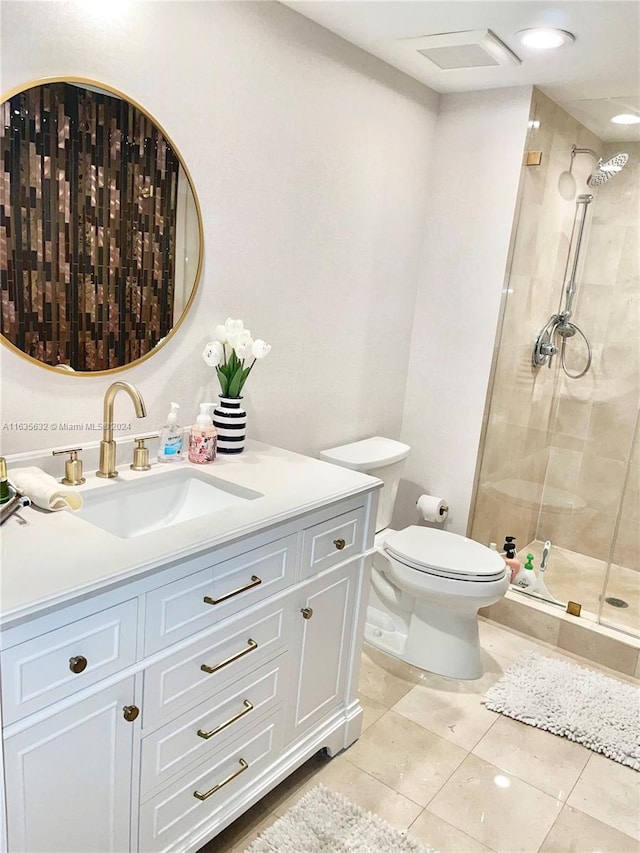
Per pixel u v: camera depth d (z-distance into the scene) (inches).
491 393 112.7
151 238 69.0
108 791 51.0
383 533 106.3
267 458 77.8
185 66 68.4
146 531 66.7
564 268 121.2
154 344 71.8
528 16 75.2
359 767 78.4
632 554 122.3
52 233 60.3
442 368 116.0
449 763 80.2
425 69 97.0
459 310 112.7
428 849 66.9
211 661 57.7
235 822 68.7
